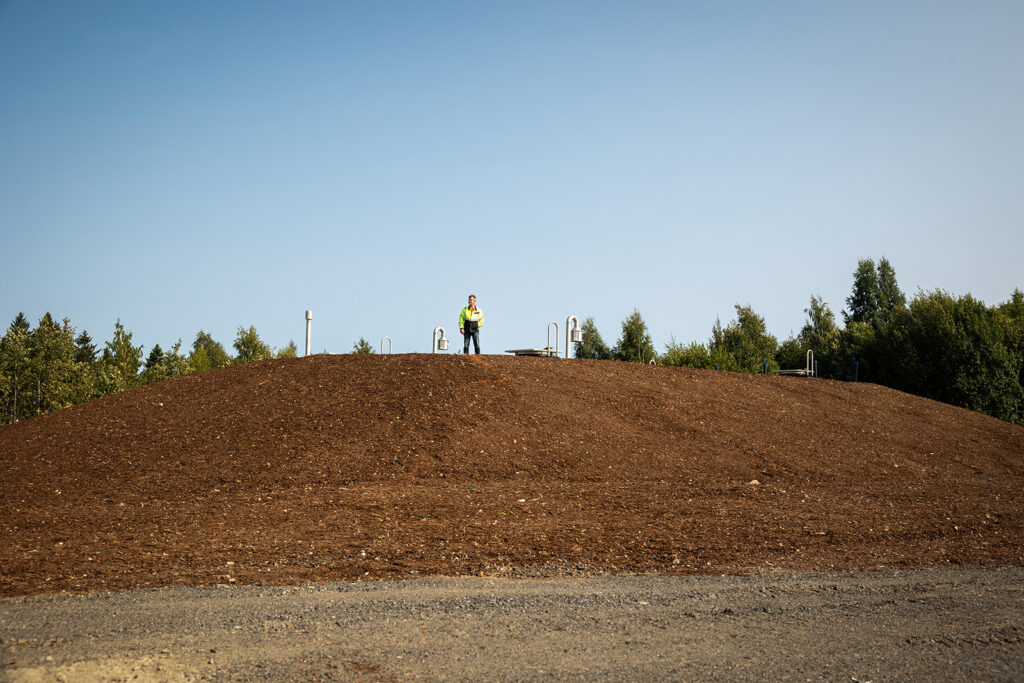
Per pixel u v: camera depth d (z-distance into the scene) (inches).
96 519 375.9
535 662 193.6
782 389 821.2
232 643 202.5
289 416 577.9
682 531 379.2
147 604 240.1
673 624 229.1
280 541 339.9
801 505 451.2
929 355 1245.1
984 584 287.3
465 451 526.3
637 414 650.2
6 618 222.7
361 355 744.3
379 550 330.0
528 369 720.3
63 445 542.9
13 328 1911.9
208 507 406.9
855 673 190.4
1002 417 1159.0
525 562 320.2
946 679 187.8
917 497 494.6
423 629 219.6
